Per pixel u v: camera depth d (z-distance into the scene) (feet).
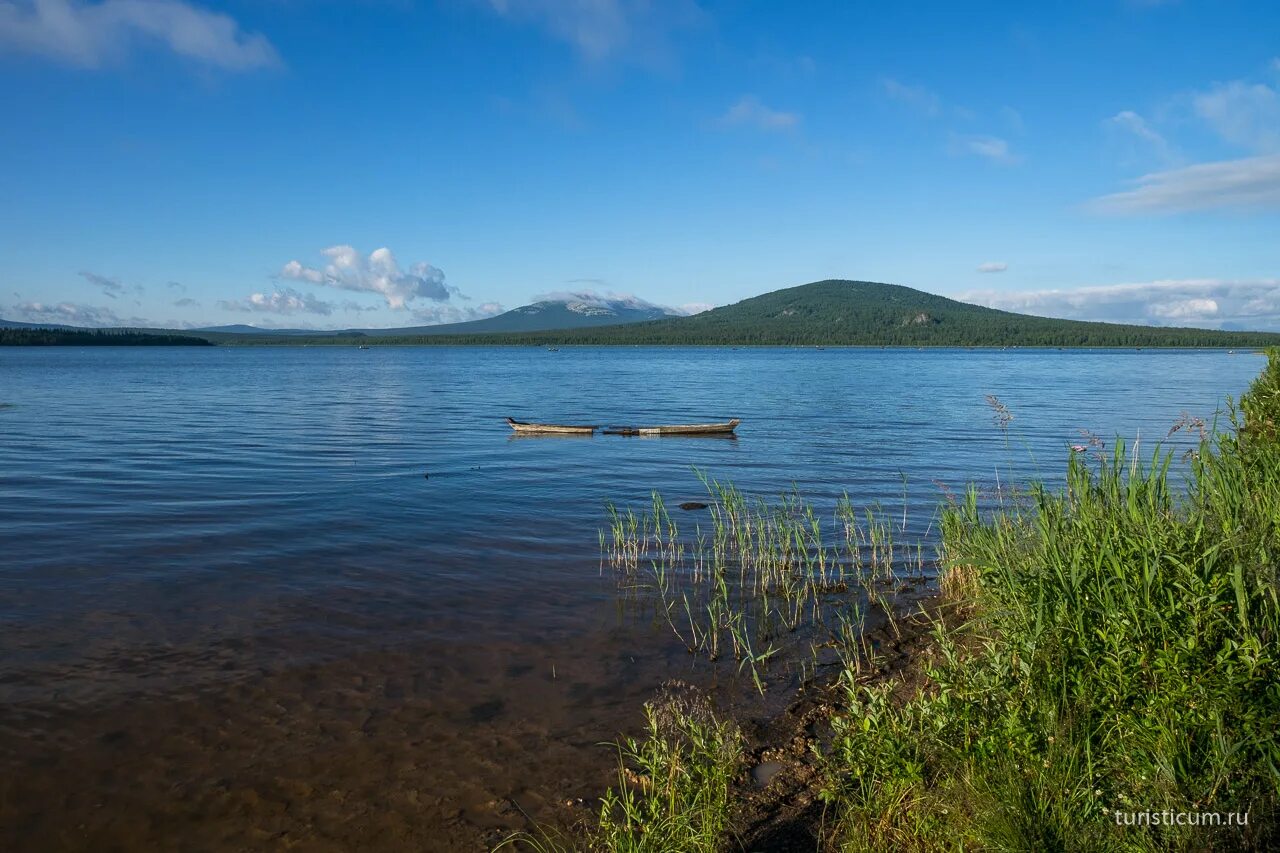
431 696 24.89
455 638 29.73
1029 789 14.55
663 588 35.78
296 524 47.93
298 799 19.39
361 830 18.16
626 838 16.70
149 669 26.71
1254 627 14.96
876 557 40.73
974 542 29.53
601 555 41.47
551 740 22.15
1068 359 444.55
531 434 97.76
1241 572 15.10
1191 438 85.56
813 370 310.04
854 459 76.33
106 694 24.88
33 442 85.40
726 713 23.67
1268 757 13.67
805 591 34.06
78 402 142.00
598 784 19.89
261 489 59.31
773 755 21.16
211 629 30.42
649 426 105.19
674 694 25.07
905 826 15.74
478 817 18.58
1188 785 13.91
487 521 49.21
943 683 18.28
